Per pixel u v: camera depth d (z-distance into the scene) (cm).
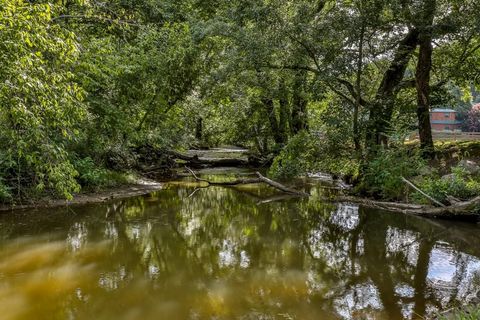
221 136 2394
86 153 1028
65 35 583
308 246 605
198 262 521
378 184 960
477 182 803
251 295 412
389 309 379
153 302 391
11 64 474
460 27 909
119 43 1182
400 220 778
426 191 817
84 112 654
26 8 488
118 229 684
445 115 4050
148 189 1124
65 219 736
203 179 1340
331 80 1005
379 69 1173
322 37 993
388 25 991
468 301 395
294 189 1148
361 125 1016
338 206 927
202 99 1631
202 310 373
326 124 1125
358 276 472
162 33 1288
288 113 1600
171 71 1278
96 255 540
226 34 1255
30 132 609
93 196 941
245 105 1744
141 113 1275
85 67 898
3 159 731
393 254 563
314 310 376
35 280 443
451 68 1181
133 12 1320
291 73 1277
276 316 362
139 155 1427
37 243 587
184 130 1680
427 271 488
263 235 673
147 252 561
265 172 1605
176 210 866
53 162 656
